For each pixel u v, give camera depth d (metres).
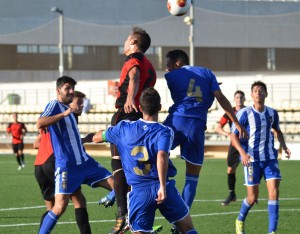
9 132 59.88
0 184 45.06
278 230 24.92
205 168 58.59
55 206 19.94
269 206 23.03
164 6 124.12
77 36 122.12
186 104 20.80
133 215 16.72
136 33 20.52
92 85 103.06
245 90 96.19
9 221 27.38
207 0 124.56
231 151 32.56
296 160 68.56
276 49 126.31
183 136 20.72
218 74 124.12
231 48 125.12
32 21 121.25
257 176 23.28
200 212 30.27
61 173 19.88
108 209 31.56
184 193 20.92
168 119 21.02
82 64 122.31
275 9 126.31
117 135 16.83
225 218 28.27
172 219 16.88
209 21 124.25
